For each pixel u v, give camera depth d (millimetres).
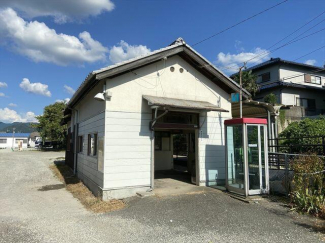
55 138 38312
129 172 7539
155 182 9562
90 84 8094
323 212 5277
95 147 8758
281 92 22625
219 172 9141
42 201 7676
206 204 6367
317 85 25562
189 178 10617
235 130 7734
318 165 6160
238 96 9305
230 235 4461
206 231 4664
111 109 7496
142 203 6602
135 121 7816
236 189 7332
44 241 4363
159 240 4305
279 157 8391
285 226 4848
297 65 24578
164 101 7539
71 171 14078
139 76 8062
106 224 5207
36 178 12281
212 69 8938
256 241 4191
